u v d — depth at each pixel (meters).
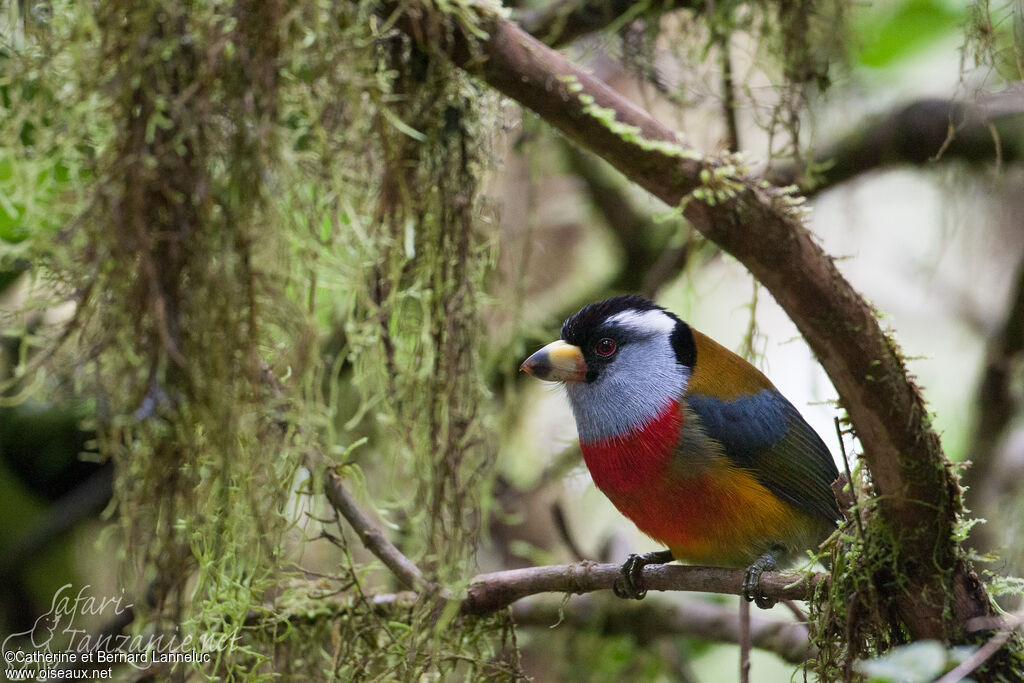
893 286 13.78
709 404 7.89
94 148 5.61
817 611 6.15
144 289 4.93
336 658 6.96
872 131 10.73
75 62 5.00
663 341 8.24
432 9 5.36
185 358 5.00
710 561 8.14
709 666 13.14
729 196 5.23
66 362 5.19
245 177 5.02
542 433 12.03
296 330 5.25
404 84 5.71
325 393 9.59
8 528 9.82
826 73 8.45
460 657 6.68
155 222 5.00
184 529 5.30
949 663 5.22
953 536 5.66
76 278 5.20
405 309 6.14
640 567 7.36
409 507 6.27
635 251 12.12
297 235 5.35
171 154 5.00
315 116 5.17
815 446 8.16
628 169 5.43
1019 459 10.84
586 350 8.38
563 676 10.41
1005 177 10.62
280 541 6.07
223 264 5.02
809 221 5.39
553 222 12.30
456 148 5.88
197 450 5.41
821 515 7.99
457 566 5.88
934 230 12.41
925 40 10.88
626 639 10.24
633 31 8.73
